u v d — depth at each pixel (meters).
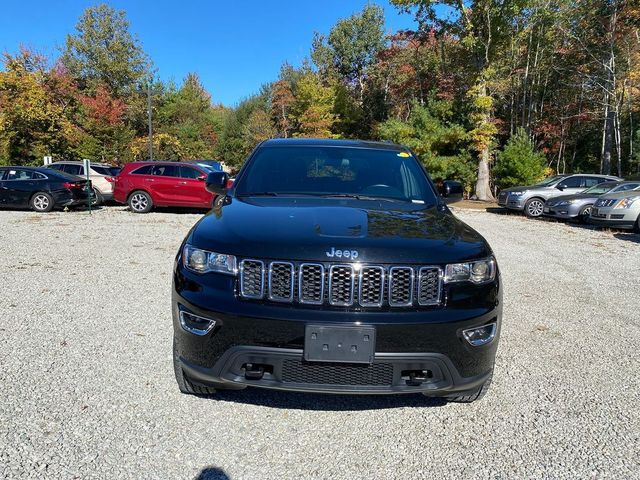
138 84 46.91
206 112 56.31
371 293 2.47
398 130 26.89
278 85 44.44
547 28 29.11
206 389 2.94
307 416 2.88
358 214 2.99
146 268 6.70
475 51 25.41
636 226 12.07
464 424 2.85
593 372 3.65
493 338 2.68
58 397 2.96
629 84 27.06
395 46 38.09
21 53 33.62
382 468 2.41
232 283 2.53
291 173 3.76
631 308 5.45
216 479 2.27
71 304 4.91
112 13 45.94
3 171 14.25
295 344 2.42
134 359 3.57
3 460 2.31
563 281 6.71
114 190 14.62
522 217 16.72
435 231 2.82
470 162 27.03
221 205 3.35
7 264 6.70
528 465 2.46
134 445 2.50
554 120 33.97
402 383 2.51
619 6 25.44
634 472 2.41
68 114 34.97
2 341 3.85
